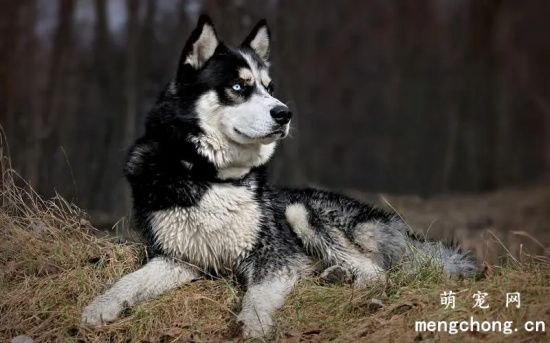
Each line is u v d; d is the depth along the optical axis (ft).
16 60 43.29
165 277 16.10
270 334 14.44
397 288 15.42
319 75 65.62
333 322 14.66
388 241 17.70
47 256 16.93
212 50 16.90
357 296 15.38
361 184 65.16
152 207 16.31
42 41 46.34
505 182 61.57
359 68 67.56
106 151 43.98
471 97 60.90
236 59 16.79
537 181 65.10
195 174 16.25
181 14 45.42
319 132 65.26
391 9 67.56
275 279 16.11
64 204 18.72
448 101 64.13
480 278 16.07
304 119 59.31
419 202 44.01
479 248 25.79
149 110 17.65
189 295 15.88
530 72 66.39
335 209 17.93
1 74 40.68
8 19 43.55
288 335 14.38
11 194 17.87
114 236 18.33
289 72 45.39
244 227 16.26
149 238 16.61
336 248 17.62
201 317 15.39
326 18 65.36
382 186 65.16
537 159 66.18
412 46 66.54
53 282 16.01
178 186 16.12
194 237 16.16
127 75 43.98
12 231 17.06
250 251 16.39
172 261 16.33
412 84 66.13
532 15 65.98
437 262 16.53
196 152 16.31
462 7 63.16
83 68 47.50
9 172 18.65
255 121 16.12
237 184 16.51
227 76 16.49
